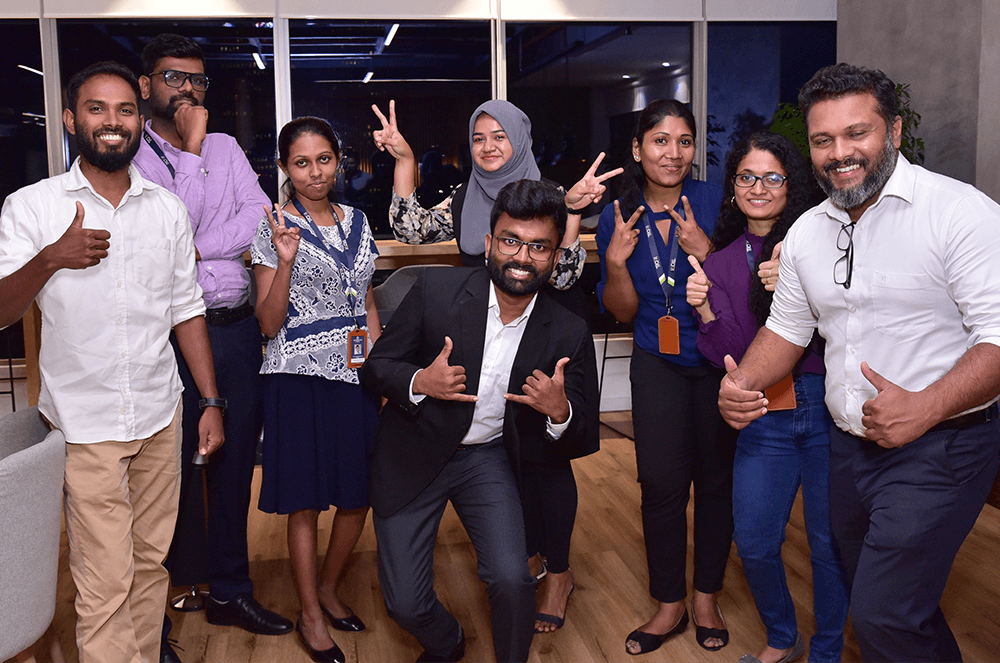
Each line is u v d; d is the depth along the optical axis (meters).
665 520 2.61
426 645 2.40
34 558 1.78
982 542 3.42
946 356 1.77
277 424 2.55
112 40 5.38
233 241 2.70
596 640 2.67
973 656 2.50
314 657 2.55
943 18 4.92
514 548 2.15
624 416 5.85
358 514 2.69
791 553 3.36
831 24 5.95
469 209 2.81
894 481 1.82
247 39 5.50
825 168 1.77
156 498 2.26
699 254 2.50
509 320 2.21
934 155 5.06
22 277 1.84
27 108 5.34
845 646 2.61
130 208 2.12
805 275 1.97
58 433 1.95
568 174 5.89
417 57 5.67
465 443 2.31
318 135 2.51
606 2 5.71
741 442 2.39
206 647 2.63
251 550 3.51
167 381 2.22
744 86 5.92
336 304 2.55
